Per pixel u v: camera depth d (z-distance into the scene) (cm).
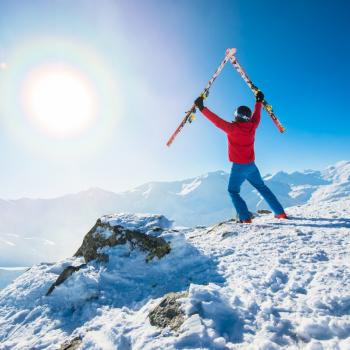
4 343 446
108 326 394
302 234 574
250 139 663
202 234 734
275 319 320
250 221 693
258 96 691
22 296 568
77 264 624
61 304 515
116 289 521
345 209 789
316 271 415
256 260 488
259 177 705
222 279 446
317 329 295
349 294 342
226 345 294
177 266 528
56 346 404
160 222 632
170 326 340
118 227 624
